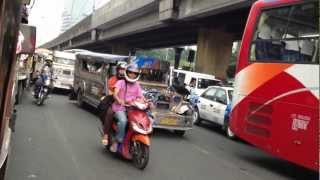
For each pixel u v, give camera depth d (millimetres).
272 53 10977
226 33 36094
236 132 11945
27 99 22250
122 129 9898
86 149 11078
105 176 8633
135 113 9750
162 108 14938
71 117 16969
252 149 14258
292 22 10461
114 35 52219
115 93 10047
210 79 25266
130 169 9414
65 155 10203
